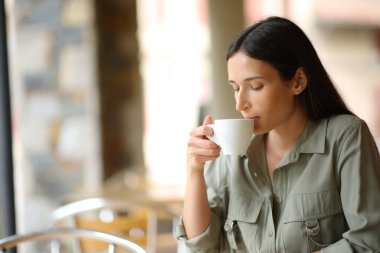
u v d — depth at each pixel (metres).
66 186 4.78
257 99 1.33
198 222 1.46
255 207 1.44
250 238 1.44
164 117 8.21
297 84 1.38
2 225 1.97
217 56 4.77
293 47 1.35
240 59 1.33
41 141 4.80
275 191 1.43
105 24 4.97
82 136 4.79
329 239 1.36
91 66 4.77
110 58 5.05
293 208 1.38
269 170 1.46
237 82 1.35
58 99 4.79
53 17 4.77
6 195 1.97
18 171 4.76
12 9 4.74
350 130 1.37
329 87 1.42
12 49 4.74
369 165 1.34
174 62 8.41
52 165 4.79
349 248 1.29
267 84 1.32
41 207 4.71
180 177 4.25
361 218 1.30
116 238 1.63
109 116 5.02
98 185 4.55
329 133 1.39
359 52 10.52
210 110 4.83
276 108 1.34
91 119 4.77
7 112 1.97
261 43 1.32
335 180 1.37
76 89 4.79
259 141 1.48
